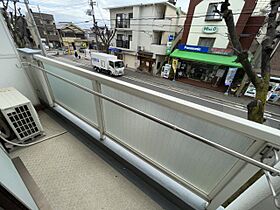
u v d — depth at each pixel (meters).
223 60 7.53
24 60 1.76
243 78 7.06
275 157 0.48
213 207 0.83
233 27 1.56
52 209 0.93
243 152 0.60
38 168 1.19
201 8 7.86
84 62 12.95
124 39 12.18
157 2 9.61
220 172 0.72
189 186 0.91
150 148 1.00
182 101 0.63
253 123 0.50
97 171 1.19
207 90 7.77
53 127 1.69
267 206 0.56
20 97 1.44
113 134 1.27
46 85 1.74
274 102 6.55
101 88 1.07
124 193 1.05
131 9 11.17
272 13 1.51
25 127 1.41
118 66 9.12
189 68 9.18
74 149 1.40
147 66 11.09
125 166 1.23
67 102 1.65
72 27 23.33
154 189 1.08
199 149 0.74
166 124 0.72
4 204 0.51
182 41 9.12
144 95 0.74
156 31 10.45
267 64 1.71
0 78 1.65
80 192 1.04
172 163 0.93
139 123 0.96
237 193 0.76
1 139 1.31
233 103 6.11
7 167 0.75
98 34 12.64
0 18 1.50
